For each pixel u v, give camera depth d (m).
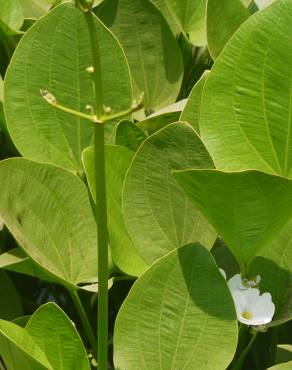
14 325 0.80
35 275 0.94
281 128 0.90
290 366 0.85
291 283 0.90
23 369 0.81
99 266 0.78
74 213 0.93
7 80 0.99
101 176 0.76
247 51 0.89
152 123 1.03
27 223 0.90
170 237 0.91
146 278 0.82
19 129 1.00
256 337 0.96
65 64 1.00
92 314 1.07
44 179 0.91
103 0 1.16
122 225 0.91
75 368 0.84
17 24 1.15
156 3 1.23
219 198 0.80
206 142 0.90
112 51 1.00
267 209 0.81
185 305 0.82
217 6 1.07
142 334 0.83
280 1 0.88
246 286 0.85
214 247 1.00
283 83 0.89
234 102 0.90
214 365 0.82
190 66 1.22
